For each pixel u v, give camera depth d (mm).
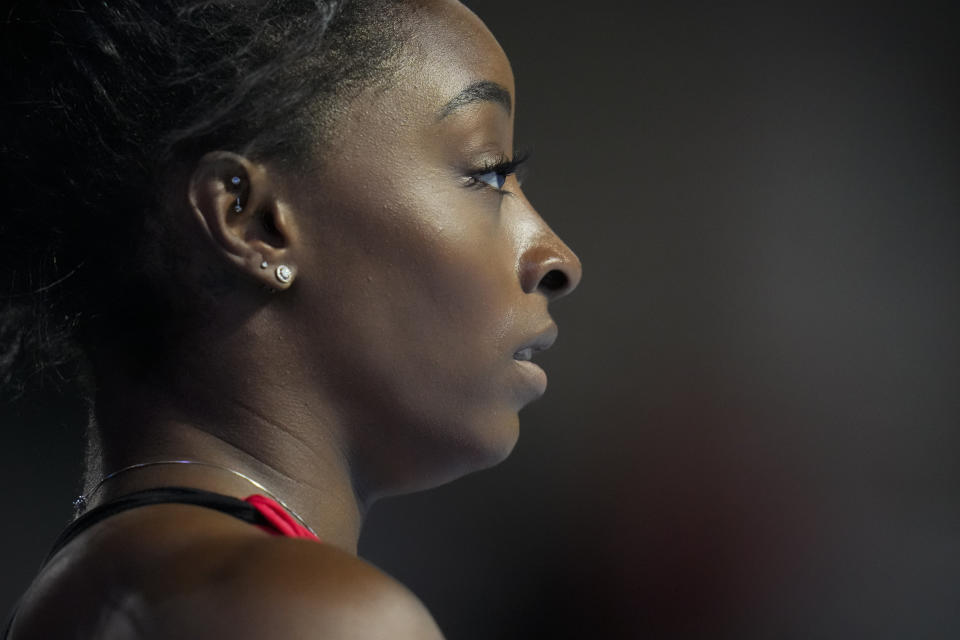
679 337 17094
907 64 17578
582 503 16375
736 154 17516
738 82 17594
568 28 17688
